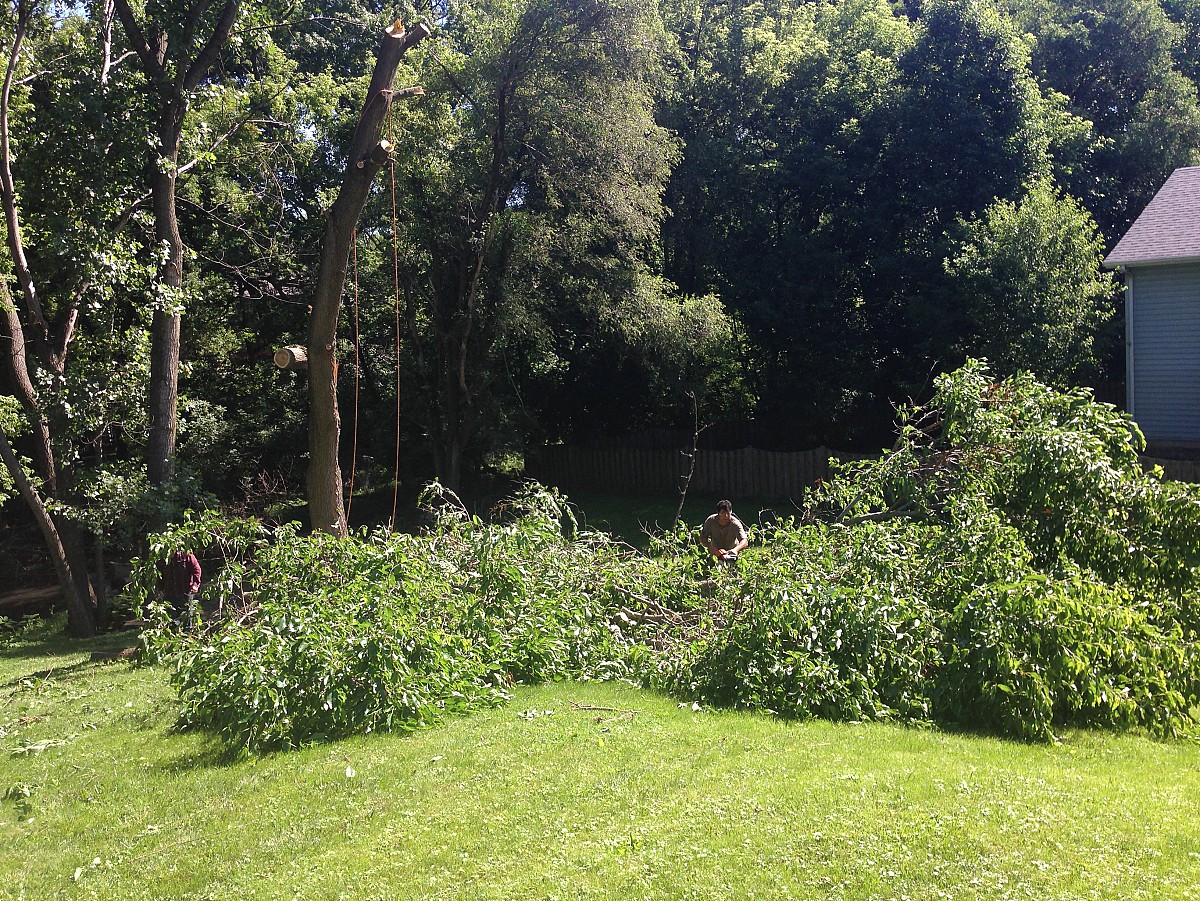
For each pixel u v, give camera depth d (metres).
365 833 5.37
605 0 20.80
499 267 22.80
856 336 27.72
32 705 9.28
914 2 40.34
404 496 28.62
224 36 15.47
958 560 7.96
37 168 15.28
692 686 7.82
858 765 5.73
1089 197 29.81
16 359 15.89
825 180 28.00
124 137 14.84
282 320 25.91
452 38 23.70
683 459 27.39
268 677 7.07
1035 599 6.81
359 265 22.94
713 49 30.38
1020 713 6.66
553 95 21.23
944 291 23.44
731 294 28.50
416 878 4.73
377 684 7.14
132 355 16.58
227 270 24.30
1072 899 3.94
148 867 5.25
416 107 21.17
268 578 9.08
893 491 10.04
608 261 23.08
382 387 26.86
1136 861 4.24
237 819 5.78
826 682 7.10
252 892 4.79
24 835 5.85
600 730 6.77
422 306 24.77
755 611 7.62
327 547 9.03
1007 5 33.53
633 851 4.72
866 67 29.41
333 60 26.91
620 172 22.22
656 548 10.73
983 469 9.36
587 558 9.73
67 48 16.25
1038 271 21.94
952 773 5.47
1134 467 8.77
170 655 8.33
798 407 28.06
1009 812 4.80
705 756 6.07
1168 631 7.73
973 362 10.20
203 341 23.98
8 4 15.09
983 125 25.61
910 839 4.55
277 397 25.95
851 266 27.81
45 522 15.91
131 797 6.32
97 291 15.37
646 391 30.23
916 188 27.33
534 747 6.47
